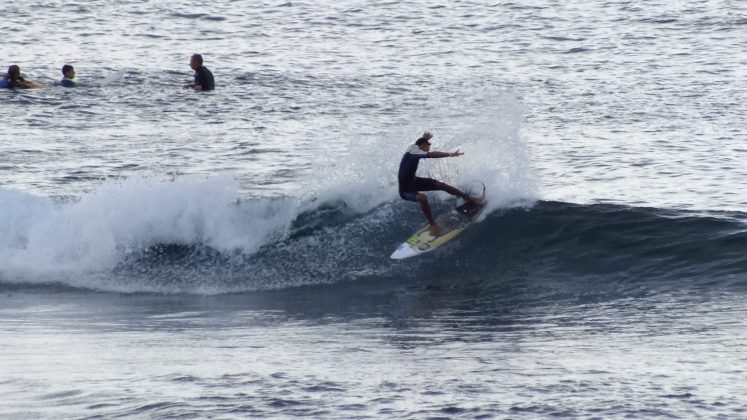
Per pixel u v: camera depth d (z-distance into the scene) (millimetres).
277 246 59719
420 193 59375
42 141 93250
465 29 158250
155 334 44719
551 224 59031
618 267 54719
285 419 30812
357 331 44875
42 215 60844
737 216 59250
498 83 122000
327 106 109312
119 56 136625
